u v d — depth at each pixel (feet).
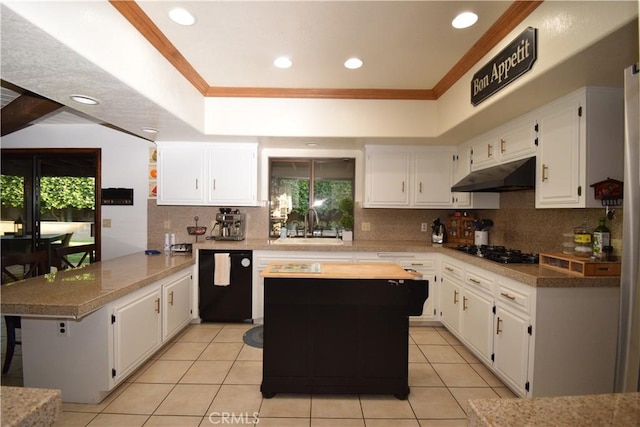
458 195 11.88
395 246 11.41
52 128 13.00
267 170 13.34
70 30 4.94
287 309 7.03
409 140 11.39
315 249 11.29
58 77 6.02
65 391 6.74
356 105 10.74
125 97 7.08
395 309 7.06
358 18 6.57
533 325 6.38
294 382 7.02
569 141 6.81
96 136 13.02
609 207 6.46
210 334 10.50
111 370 6.78
